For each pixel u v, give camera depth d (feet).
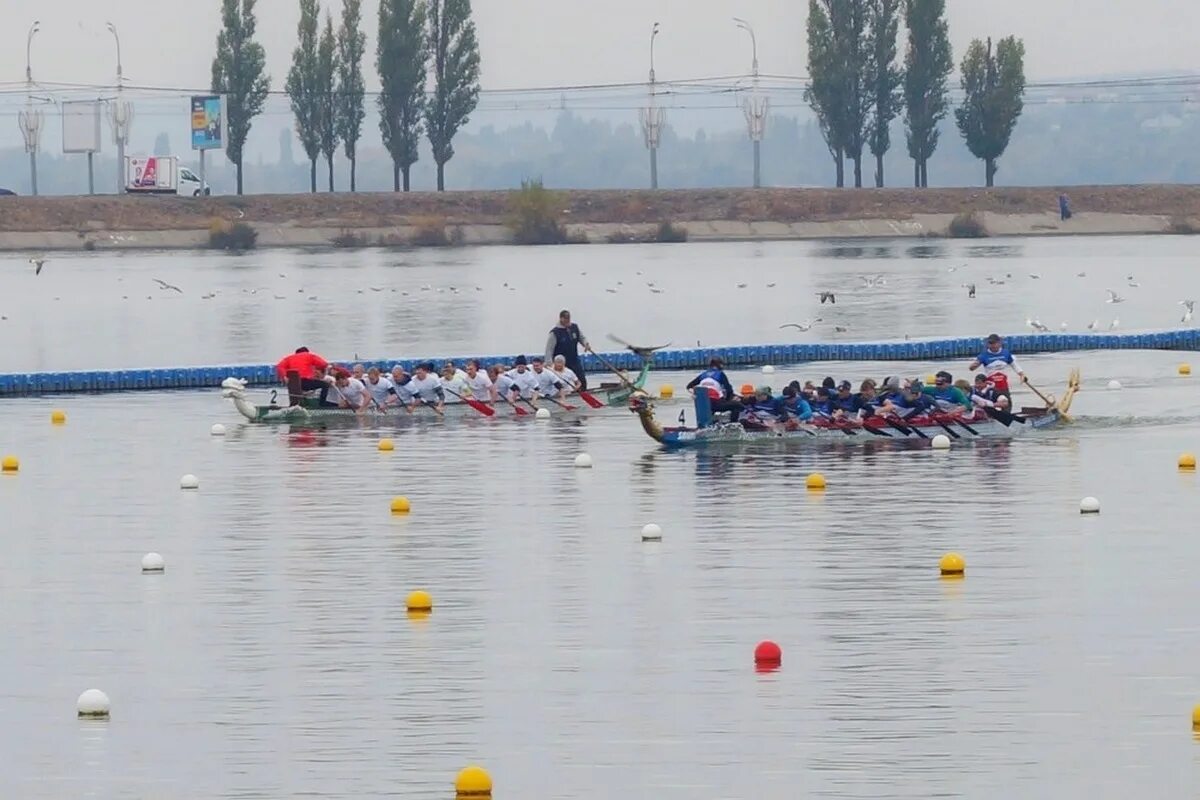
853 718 251.60
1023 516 390.21
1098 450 486.38
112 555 367.04
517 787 228.63
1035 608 309.22
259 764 238.07
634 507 408.87
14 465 482.28
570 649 288.10
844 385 516.73
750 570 340.80
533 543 370.12
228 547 372.58
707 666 277.23
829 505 407.03
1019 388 630.74
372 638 297.12
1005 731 245.65
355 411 574.56
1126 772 230.27
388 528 389.60
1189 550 354.13
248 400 635.25
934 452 485.56
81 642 298.35
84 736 250.37
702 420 504.43
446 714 256.73
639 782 229.45
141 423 574.56
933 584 327.47
